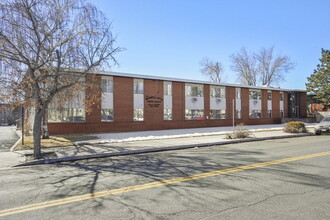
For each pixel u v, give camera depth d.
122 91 21.89
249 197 4.48
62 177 6.40
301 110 38.31
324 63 35.72
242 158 8.59
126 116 21.95
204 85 27.89
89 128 19.98
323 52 35.81
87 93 15.78
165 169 7.02
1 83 9.26
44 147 11.98
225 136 16.52
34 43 9.66
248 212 3.78
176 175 6.23
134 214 3.77
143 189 5.07
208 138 15.48
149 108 23.42
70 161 9.05
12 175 6.78
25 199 4.61
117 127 21.39
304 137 16.66
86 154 9.80
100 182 5.73
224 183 5.40
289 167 6.97
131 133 19.84
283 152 9.86
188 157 9.08
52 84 9.84
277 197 4.46
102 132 20.48
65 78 10.29
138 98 22.80
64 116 19.05
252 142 13.98
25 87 9.35
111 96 21.28
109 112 21.11
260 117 33.25
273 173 6.27
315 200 4.29
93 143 13.23
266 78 49.91
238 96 31.02
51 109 18.36
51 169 7.57
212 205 4.10
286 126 19.50
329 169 6.70
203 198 4.45
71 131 19.25
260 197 4.46
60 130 18.83
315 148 10.92
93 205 4.20
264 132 19.59
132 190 5.02
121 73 21.69
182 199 4.42
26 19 9.31
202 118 27.42
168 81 24.97
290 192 4.74
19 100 9.89
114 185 5.43
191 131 21.70
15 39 9.24
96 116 20.38
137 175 6.35
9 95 9.45
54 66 10.06
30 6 8.89
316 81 35.69
